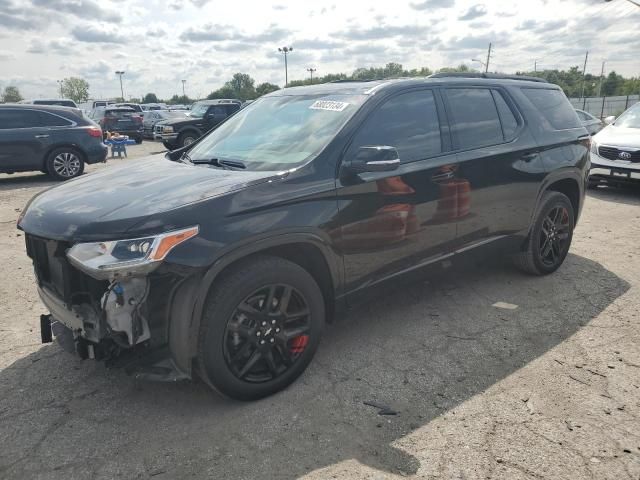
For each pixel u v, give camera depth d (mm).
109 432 2723
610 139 8938
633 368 3262
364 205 3244
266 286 2844
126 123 24016
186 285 2605
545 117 4715
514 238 4441
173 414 2875
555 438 2613
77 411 2910
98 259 2461
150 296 2584
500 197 4160
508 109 4402
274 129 3660
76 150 11820
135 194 2863
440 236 3770
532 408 2863
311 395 3027
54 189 3291
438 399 2971
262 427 2742
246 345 2844
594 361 3355
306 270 3225
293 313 3027
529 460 2459
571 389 3041
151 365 2701
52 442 2650
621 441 2582
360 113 3383
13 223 7387
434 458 2484
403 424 2748
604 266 5195
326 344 3660
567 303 4281
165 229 2537
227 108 19641
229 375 2797
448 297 4449
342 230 3152
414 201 3525
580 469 2395
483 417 2793
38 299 4516
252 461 2492
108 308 2553
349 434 2676
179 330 2639
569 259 5430
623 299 4340
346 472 2404
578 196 5047
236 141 3777
